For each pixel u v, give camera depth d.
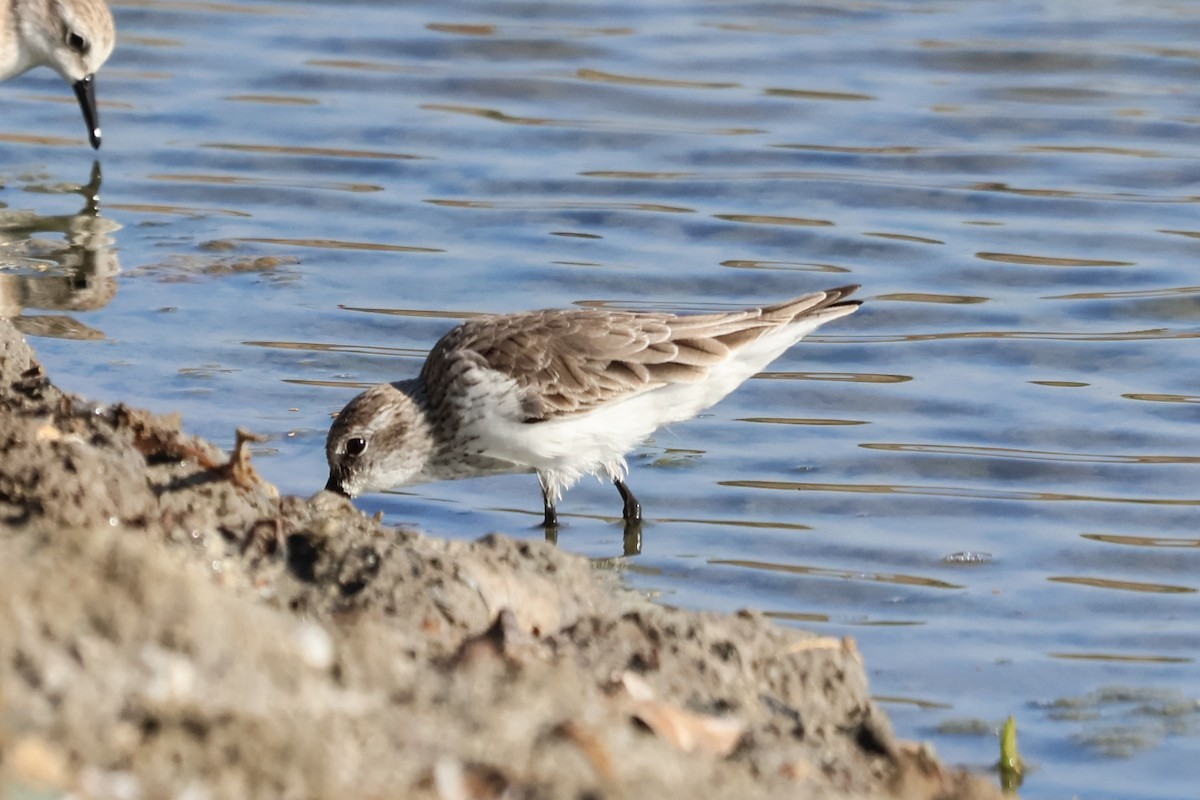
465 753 7.03
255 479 9.31
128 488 8.79
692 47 23.30
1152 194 19.41
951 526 12.74
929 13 24.38
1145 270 17.56
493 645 7.96
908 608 11.39
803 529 12.63
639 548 12.23
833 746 8.28
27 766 6.31
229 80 22.22
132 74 22.38
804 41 23.45
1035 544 12.46
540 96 21.88
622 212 18.78
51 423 9.25
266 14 24.28
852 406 14.82
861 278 17.41
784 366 15.59
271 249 17.58
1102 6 24.53
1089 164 20.11
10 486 8.59
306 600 8.41
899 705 9.94
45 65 20.70
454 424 12.23
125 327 15.38
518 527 12.58
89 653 6.98
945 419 14.58
